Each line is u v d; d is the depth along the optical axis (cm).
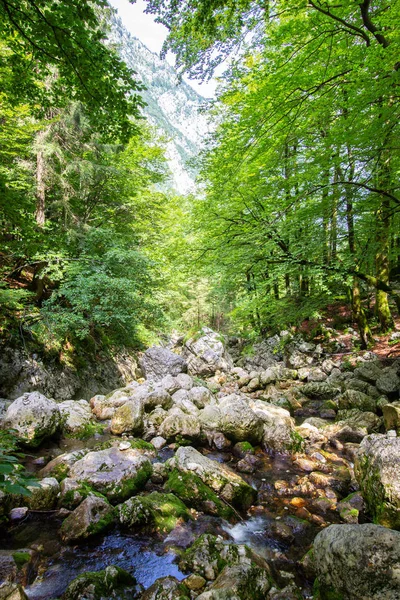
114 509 396
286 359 1431
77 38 317
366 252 795
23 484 145
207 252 1055
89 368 1105
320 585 248
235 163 752
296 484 509
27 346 884
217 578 288
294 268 881
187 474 471
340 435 684
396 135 576
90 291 996
